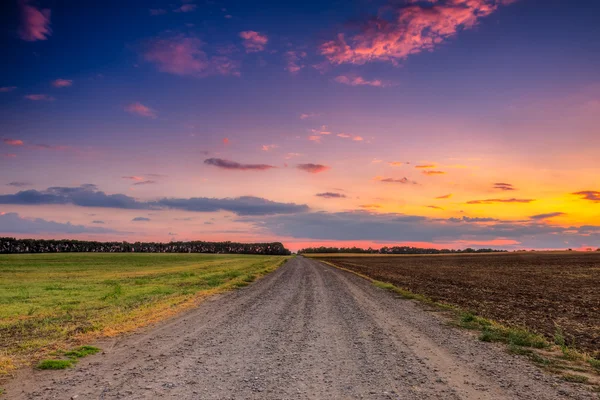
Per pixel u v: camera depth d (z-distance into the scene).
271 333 9.77
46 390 5.44
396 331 10.20
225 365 6.84
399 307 14.99
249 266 55.31
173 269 46.84
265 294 19.23
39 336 9.18
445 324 11.31
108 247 173.00
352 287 23.61
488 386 5.82
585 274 38.81
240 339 9.01
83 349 7.82
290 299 17.27
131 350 7.85
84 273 38.78
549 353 7.95
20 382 5.81
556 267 53.31
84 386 5.62
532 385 5.88
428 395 5.41
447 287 24.58
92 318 11.66
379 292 20.83
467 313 12.77
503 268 52.09
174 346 8.24
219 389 5.55
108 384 5.72
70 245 158.12
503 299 18.22
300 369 6.64
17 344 8.38
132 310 13.21
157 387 5.60
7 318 11.86
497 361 7.28
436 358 7.47
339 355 7.65
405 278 32.97
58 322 11.04
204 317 12.11
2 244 137.00
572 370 6.73
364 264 70.25
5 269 45.78
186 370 6.48
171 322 11.19
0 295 18.23
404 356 7.61
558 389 5.69
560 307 15.52
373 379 6.12
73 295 18.30
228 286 23.02
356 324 11.19
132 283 25.42
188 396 5.25
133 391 5.41
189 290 20.25
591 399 5.28
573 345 8.98
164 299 16.36
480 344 8.71
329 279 30.59
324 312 13.52
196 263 69.62
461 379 6.16
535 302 17.09
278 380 6.02
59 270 45.00
